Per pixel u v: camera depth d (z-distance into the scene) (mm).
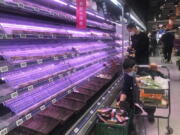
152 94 2900
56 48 2738
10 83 1721
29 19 2320
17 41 2121
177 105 4758
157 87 2887
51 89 2379
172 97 5363
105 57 4859
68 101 2809
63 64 2756
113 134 2848
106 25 5328
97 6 4848
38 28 2369
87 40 4195
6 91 1611
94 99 3389
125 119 2951
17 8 1808
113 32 6430
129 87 3387
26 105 1877
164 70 9102
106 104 3531
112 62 5273
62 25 3068
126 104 3318
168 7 19094
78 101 2855
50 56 2354
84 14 2977
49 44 2689
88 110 2969
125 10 7199
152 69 3654
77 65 3104
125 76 3424
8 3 1645
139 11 13789
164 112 4352
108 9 5992
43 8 2258
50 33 2459
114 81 4734
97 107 3211
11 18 2043
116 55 6141
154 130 3564
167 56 11953
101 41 5172
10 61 1718
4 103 1703
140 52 5711
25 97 1953
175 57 14859
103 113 3062
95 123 2932
